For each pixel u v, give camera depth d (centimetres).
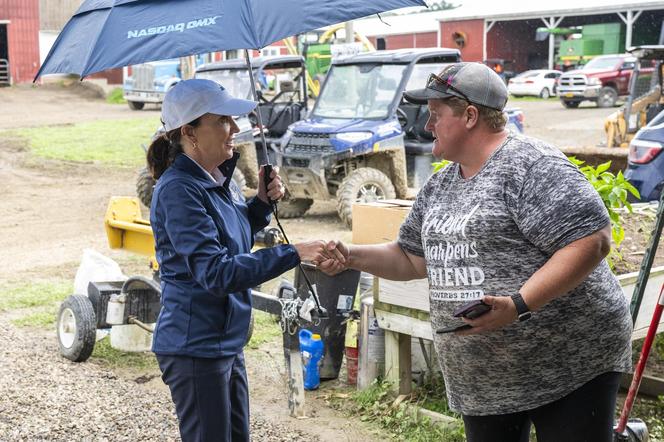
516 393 278
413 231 312
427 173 1234
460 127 278
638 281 376
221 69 1446
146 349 609
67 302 610
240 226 324
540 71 3691
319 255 306
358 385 531
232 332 316
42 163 1927
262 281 297
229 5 294
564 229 256
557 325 269
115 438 461
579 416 274
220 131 310
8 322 730
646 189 910
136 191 1528
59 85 3862
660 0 3600
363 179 1145
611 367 277
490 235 269
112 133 2397
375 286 500
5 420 481
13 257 1045
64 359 611
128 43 300
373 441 467
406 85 1214
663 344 546
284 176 1196
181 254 299
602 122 2527
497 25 4228
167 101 310
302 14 293
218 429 315
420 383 522
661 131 902
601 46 3844
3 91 3700
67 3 3891
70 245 1118
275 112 1384
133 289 593
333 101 1264
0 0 3797
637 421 362
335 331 555
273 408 524
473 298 275
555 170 262
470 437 295
